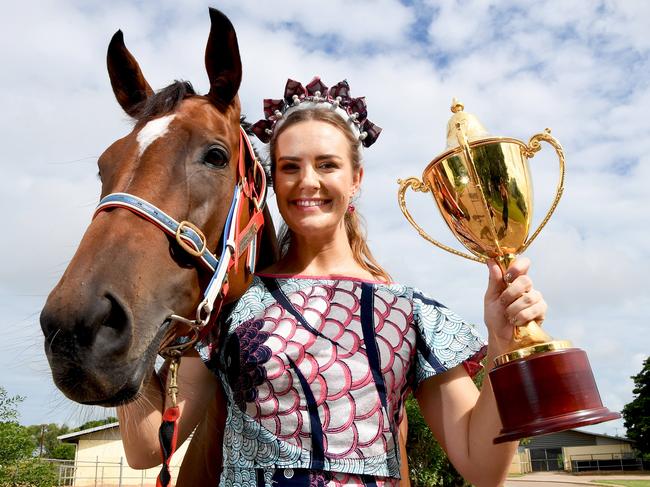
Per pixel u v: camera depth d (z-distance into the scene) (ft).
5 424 29.68
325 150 5.80
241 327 5.34
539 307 4.72
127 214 4.43
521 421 4.48
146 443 5.41
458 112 6.14
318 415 4.86
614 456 132.46
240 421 5.05
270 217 6.68
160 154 4.80
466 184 5.77
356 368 5.02
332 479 4.73
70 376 3.72
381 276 6.77
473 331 5.65
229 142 5.28
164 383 5.64
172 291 4.47
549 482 87.20
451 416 5.50
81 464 65.31
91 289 3.88
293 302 5.39
